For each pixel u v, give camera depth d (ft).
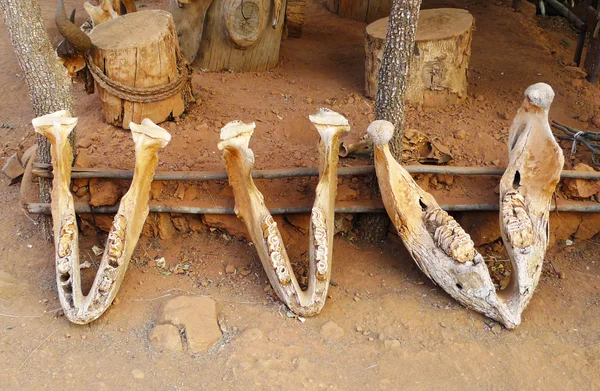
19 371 5.34
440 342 5.73
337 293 6.21
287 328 5.79
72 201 6.02
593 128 7.95
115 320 5.84
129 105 7.23
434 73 7.93
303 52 10.11
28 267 6.43
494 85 8.84
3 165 7.75
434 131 7.50
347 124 6.00
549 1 10.70
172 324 5.69
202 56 9.05
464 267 5.85
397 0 6.00
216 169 6.77
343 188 6.69
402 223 6.14
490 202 6.63
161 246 6.67
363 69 9.41
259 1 8.67
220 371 5.38
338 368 5.46
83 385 5.23
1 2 5.99
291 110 8.00
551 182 6.23
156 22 7.44
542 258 6.06
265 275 6.38
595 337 5.85
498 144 7.30
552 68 9.49
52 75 6.26
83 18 12.21
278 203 6.59
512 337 5.81
